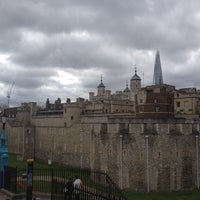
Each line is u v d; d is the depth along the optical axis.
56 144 85.00
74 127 77.44
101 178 39.88
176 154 46.47
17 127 97.69
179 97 83.75
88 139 71.38
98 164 51.34
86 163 71.69
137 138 46.38
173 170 46.16
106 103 91.00
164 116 69.62
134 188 46.06
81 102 93.94
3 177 25.41
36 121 98.69
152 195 44.03
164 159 45.88
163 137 46.12
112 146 48.59
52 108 121.94
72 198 21.98
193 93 85.25
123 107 96.31
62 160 81.44
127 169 46.75
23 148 93.75
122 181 46.97
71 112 82.25
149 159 45.50
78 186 22.55
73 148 77.38
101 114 80.88
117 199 23.81
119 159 47.47
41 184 32.25
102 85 128.50
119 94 117.19
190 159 47.53
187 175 47.06
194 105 81.56
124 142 47.19
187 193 45.78
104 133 50.19
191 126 48.34
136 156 46.25
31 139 95.25
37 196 24.36
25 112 102.81
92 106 91.69
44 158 90.12
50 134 87.94
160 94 70.38
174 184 45.97
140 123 46.34
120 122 49.03
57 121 87.31
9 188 24.64
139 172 45.94
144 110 71.19
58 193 23.70
